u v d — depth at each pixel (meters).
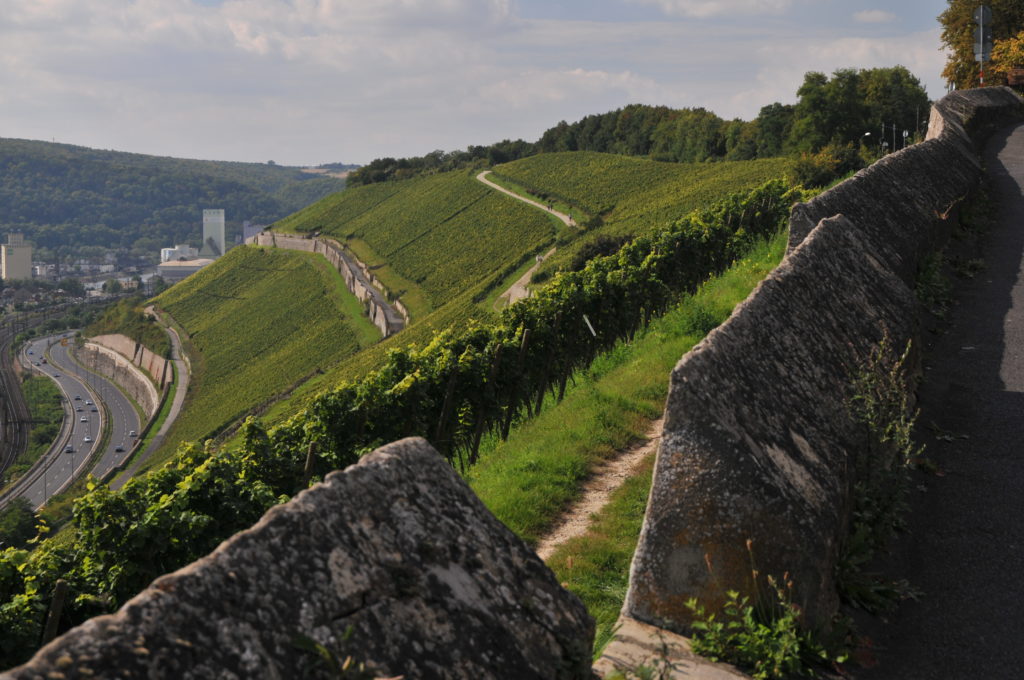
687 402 4.58
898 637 4.61
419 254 134.75
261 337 135.38
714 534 4.52
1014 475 6.44
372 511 2.82
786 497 4.44
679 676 4.14
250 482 8.88
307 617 2.41
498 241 124.44
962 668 4.32
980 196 17.28
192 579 2.26
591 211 122.06
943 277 11.69
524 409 12.66
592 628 3.21
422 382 10.09
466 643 2.73
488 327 11.88
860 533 5.12
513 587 3.04
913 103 91.50
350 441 9.60
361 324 119.75
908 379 7.37
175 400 127.62
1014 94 34.97
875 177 11.85
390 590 2.66
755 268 15.20
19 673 1.89
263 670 2.22
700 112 142.00
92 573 7.43
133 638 2.07
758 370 5.12
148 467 100.44
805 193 20.30
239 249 186.62
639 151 153.38
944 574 5.19
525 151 175.62
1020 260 13.09
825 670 4.29
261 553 2.45
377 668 2.45
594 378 12.77
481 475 9.25
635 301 14.52
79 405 151.50
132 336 166.50
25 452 125.12
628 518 7.03
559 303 12.66
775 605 4.41
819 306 6.43
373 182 194.25
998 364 8.86
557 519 7.31
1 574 7.10
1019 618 4.72
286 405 92.44
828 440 5.19
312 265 154.38
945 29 48.62
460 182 160.62
